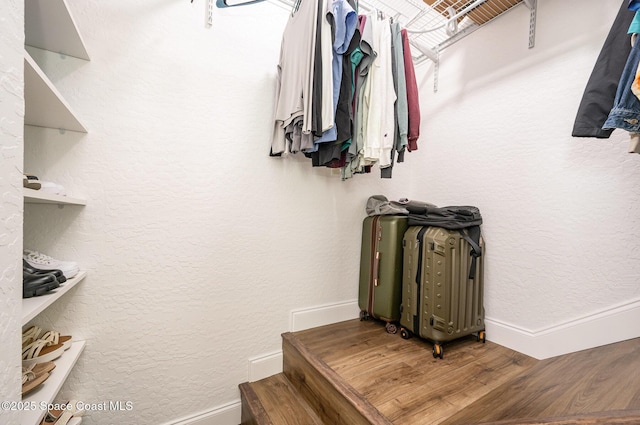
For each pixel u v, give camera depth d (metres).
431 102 1.79
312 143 1.08
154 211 1.08
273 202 1.38
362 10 1.50
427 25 1.61
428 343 1.35
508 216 1.37
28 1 0.65
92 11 0.96
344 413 0.93
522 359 1.21
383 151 1.13
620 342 1.01
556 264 1.19
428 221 1.35
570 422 0.64
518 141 1.33
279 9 1.37
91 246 0.97
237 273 1.28
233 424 1.25
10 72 0.41
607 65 0.84
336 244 1.62
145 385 1.07
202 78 1.17
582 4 1.13
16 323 0.43
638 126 0.75
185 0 1.13
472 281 1.33
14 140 0.42
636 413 0.61
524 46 1.31
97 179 0.97
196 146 1.16
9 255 0.41
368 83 1.18
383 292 1.49
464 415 0.82
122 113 1.01
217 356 1.23
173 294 1.12
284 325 1.43
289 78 1.17
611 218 1.04
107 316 1.00
